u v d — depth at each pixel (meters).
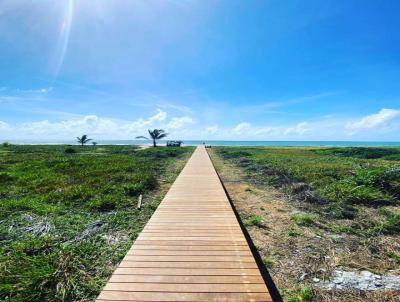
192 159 25.91
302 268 5.52
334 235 7.35
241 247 5.37
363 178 12.72
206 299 3.70
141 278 4.20
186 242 5.60
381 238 7.13
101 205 9.39
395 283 4.97
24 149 40.78
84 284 4.69
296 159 26.08
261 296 3.79
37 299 4.21
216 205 8.62
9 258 5.38
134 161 22.30
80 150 38.75
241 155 32.41
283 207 10.06
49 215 8.43
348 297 4.52
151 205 9.73
